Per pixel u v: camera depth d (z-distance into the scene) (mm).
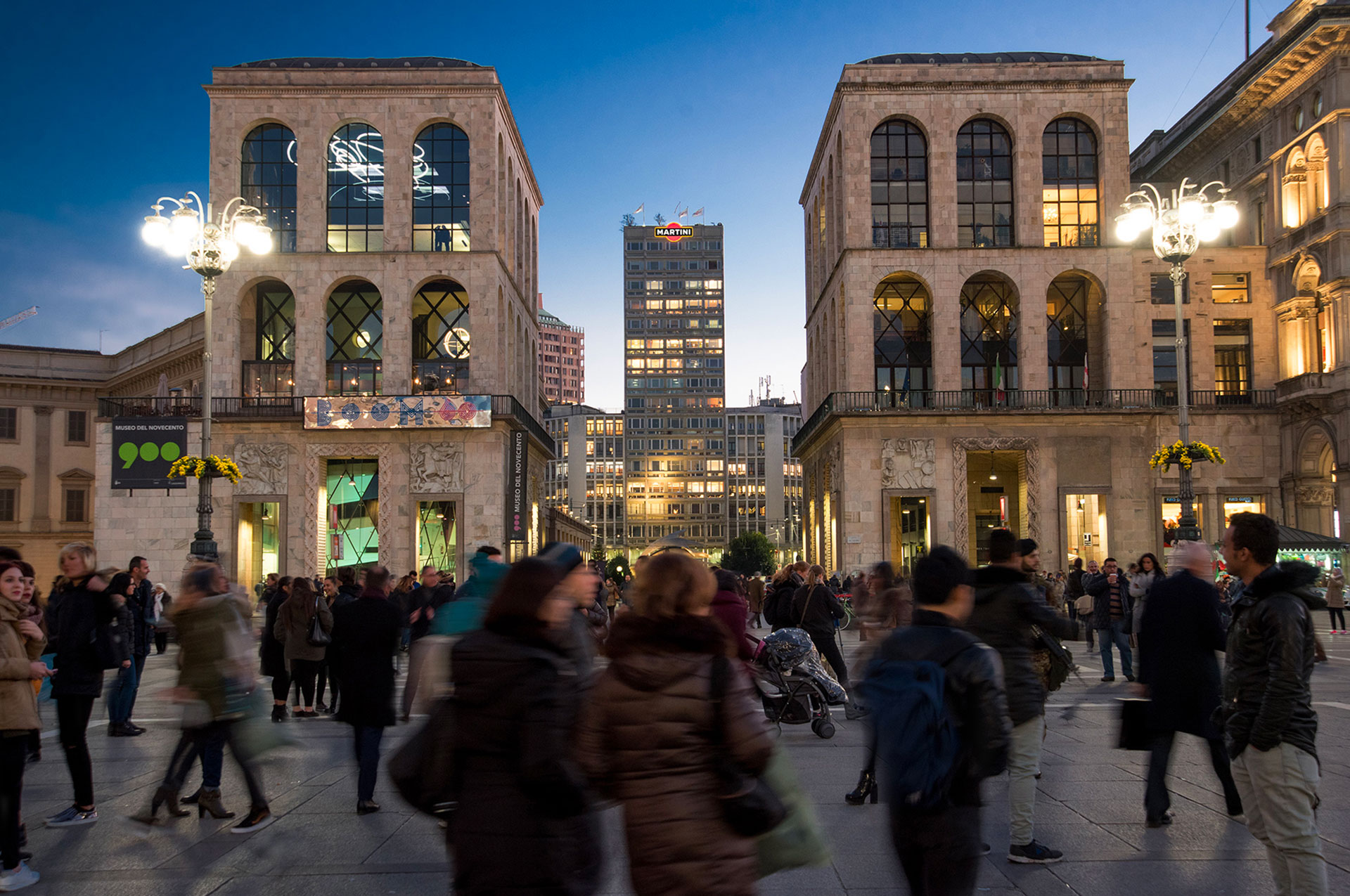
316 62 51188
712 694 3812
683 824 3701
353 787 9500
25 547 64312
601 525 150000
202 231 26547
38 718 6770
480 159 48219
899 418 45094
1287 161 46594
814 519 57344
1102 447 45469
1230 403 47594
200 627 7715
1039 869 6566
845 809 8242
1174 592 7430
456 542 45875
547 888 3715
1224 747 7512
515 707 3730
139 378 64062
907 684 4508
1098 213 48125
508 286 51438
